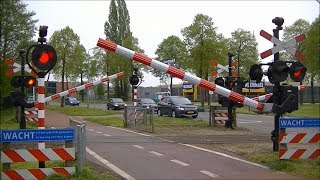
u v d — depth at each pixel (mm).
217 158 10945
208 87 12250
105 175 8766
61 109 40250
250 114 36656
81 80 57438
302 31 42906
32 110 20203
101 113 35812
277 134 11195
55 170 7785
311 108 41438
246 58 47562
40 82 8492
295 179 8086
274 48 10750
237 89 18875
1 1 30969
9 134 7445
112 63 53125
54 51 8344
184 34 40312
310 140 9641
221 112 21516
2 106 11383
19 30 32812
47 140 7668
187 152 12094
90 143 14391
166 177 8555
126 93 67438
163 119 25516
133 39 54844
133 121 21156
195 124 22266
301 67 10414
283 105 10688
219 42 39188
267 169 9281
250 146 13164
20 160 7539
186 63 39812
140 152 12156
